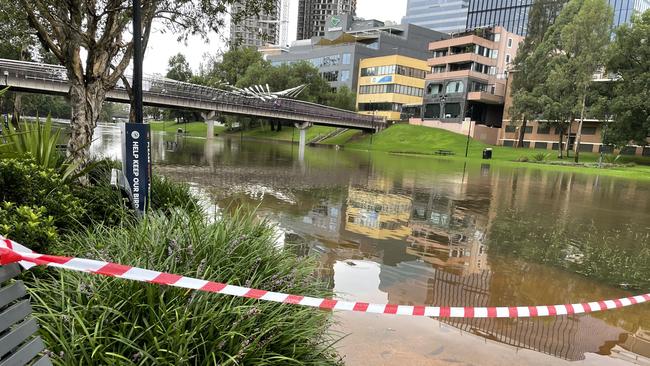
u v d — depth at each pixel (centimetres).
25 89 3017
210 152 3073
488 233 884
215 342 204
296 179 1677
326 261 604
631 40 3625
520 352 366
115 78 684
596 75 4644
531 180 2286
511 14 9062
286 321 245
